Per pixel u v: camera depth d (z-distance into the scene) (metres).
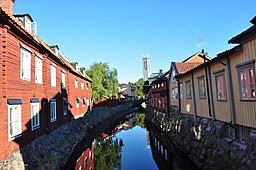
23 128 11.99
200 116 16.16
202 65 14.75
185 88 20.03
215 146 12.50
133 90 105.69
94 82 46.91
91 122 33.50
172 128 22.86
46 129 15.84
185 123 18.77
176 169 14.30
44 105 15.72
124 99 74.75
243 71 10.37
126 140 25.97
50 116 16.89
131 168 15.67
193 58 34.38
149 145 23.06
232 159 10.52
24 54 12.77
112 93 52.50
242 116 10.55
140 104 85.44
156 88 36.88
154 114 37.28
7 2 13.78
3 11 9.46
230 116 11.63
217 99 13.27
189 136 16.81
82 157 18.03
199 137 14.83
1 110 9.78
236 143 10.92
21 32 11.63
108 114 47.75
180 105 21.67
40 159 12.64
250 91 9.91
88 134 28.52
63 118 21.25
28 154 11.91
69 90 24.28
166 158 17.66
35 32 17.17
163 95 30.31
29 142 12.71
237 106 11.00
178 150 18.48
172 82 25.77
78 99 29.09
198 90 16.52
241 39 9.79
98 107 45.62
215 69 13.44
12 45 11.17
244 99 10.27
